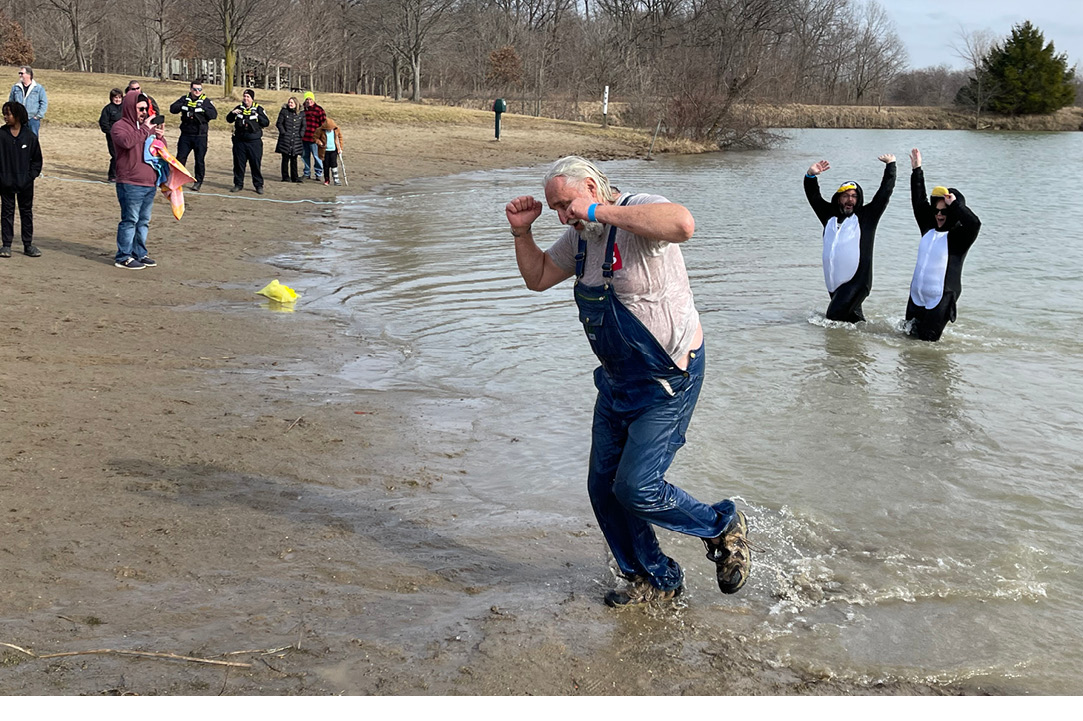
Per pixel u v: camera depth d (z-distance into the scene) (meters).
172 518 4.79
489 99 60.06
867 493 5.62
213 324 9.00
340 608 4.04
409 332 9.15
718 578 4.13
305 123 21.53
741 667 3.77
